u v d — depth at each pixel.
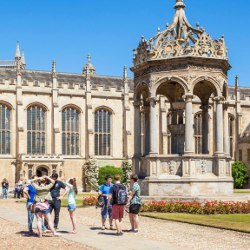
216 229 24.53
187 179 37.47
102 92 97.44
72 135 95.31
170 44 39.03
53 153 92.44
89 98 96.00
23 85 91.44
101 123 97.81
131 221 23.67
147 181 38.56
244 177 99.12
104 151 97.81
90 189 93.06
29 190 23.77
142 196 38.00
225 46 40.03
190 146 38.03
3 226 27.22
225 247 18.84
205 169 38.56
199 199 36.16
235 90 105.50
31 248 18.89
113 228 25.36
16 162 89.62
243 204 32.94
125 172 95.88
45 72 99.25
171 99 43.59
